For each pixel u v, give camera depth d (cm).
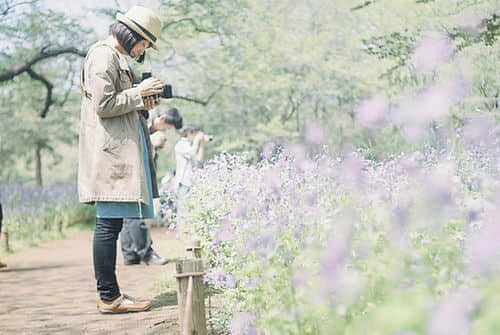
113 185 430
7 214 1206
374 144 428
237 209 323
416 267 192
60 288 602
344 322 200
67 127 1958
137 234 712
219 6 1457
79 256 906
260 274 267
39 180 2181
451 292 180
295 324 227
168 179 805
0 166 2266
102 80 421
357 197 270
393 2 712
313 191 321
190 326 326
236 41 1543
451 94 166
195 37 1573
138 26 434
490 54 580
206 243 450
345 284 188
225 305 376
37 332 422
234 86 1645
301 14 1375
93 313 467
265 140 1525
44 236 1219
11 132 1891
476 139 255
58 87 1753
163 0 1454
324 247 238
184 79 1681
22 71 1549
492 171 331
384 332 143
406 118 168
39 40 1507
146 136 462
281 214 287
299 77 1475
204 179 560
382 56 695
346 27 1082
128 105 425
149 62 1608
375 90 1025
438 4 625
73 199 1599
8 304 529
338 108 1499
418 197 224
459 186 269
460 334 131
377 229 224
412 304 148
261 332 254
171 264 697
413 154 339
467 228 235
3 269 768
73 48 1537
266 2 1412
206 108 1748
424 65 185
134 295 525
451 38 581
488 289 151
